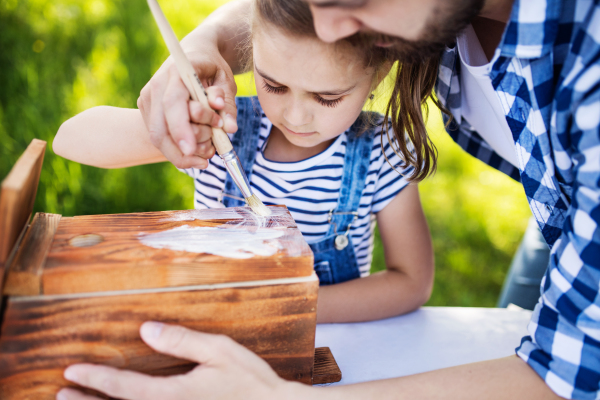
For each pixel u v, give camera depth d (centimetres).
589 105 54
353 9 48
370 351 75
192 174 93
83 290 49
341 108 69
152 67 238
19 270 47
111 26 248
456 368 60
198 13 280
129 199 198
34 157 53
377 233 207
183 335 51
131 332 51
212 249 54
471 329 83
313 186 89
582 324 54
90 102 215
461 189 239
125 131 84
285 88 68
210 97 60
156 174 206
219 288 52
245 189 65
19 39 224
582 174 54
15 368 49
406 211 92
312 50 60
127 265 49
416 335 80
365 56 62
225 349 51
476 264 203
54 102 209
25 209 54
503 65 67
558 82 60
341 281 92
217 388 51
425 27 53
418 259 91
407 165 86
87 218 60
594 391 54
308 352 58
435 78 80
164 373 54
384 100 88
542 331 58
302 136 75
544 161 67
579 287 54
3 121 196
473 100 86
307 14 57
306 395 53
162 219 62
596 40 54
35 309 48
